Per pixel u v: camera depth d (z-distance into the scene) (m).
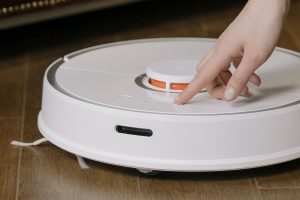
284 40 1.93
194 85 1.09
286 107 1.10
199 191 1.10
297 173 1.16
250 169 1.17
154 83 1.20
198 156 1.07
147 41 1.45
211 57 1.07
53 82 1.23
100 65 1.31
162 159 1.08
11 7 1.75
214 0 2.43
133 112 1.08
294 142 1.11
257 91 1.18
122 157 1.09
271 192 1.09
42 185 1.12
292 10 2.27
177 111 1.08
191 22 2.16
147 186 1.11
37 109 1.46
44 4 1.81
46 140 1.26
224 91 1.08
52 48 1.93
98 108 1.10
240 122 1.06
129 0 2.04
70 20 2.20
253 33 1.01
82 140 1.13
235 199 1.07
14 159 1.22
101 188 1.11
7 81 1.65
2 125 1.37
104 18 2.22
